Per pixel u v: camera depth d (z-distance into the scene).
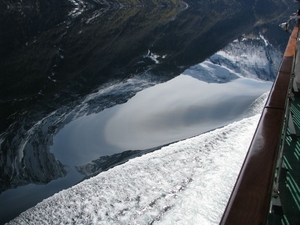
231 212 0.96
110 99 13.99
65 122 11.38
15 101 14.34
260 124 1.53
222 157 4.68
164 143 8.91
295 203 2.46
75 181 7.35
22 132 10.61
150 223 3.72
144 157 5.50
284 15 94.75
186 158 4.97
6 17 58.53
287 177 2.77
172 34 40.31
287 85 2.11
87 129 10.47
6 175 7.80
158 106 12.58
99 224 4.13
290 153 3.21
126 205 4.23
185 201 3.81
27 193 6.97
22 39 33.16
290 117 3.39
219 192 3.78
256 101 11.99
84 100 14.09
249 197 1.01
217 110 11.59
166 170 4.78
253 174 1.13
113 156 8.46
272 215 2.30
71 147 9.23
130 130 10.18
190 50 27.95
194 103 12.59
